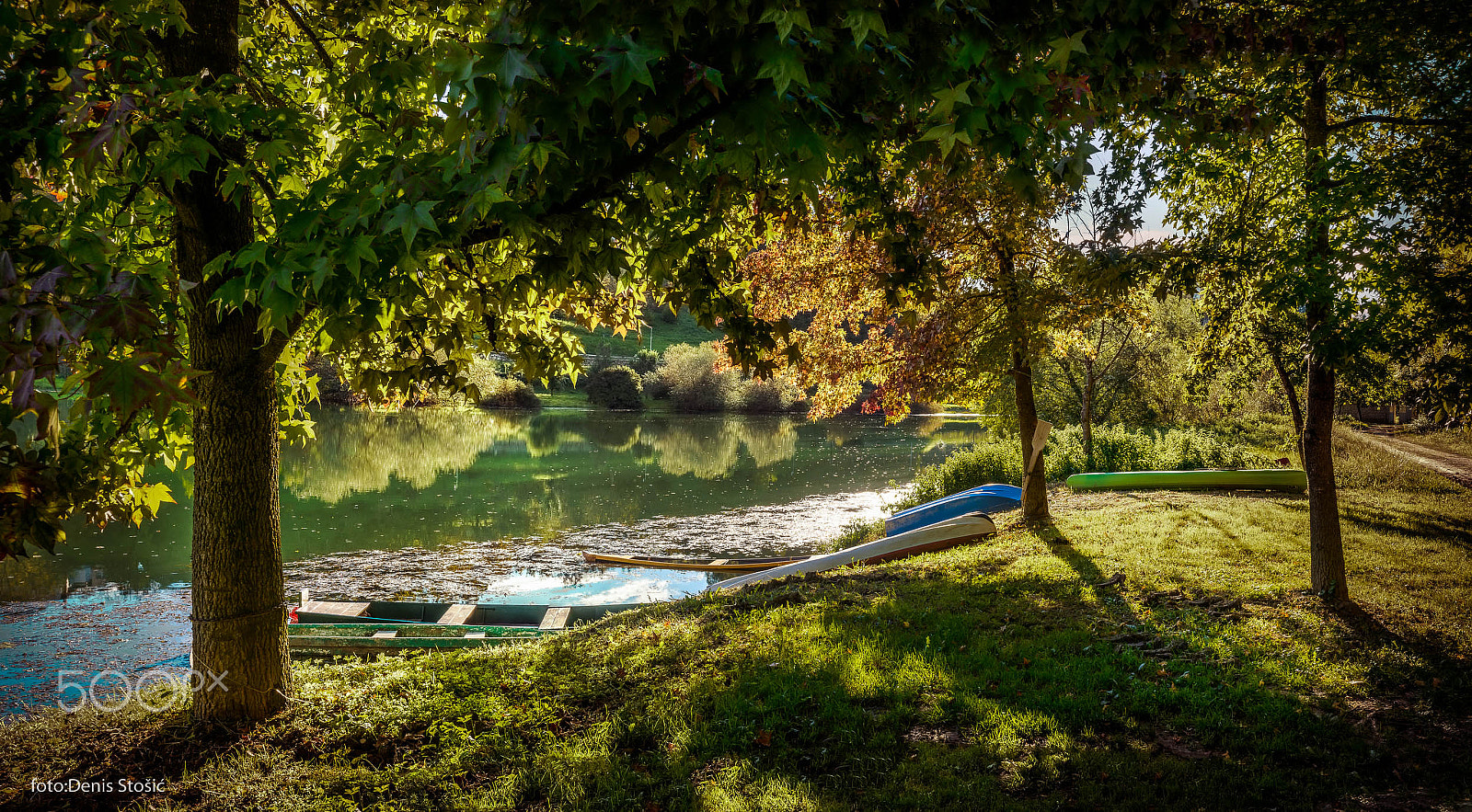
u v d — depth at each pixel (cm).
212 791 469
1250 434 2845
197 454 538
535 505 2116
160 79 371
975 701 565
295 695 588
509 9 255
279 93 639
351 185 344
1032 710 554
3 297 228
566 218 348
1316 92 727
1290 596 829
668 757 509
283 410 762
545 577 1396
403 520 1891
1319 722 534
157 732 533
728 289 600
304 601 1000
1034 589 879
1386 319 621
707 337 9612
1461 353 632
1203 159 780
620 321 730
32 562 1388
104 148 309
